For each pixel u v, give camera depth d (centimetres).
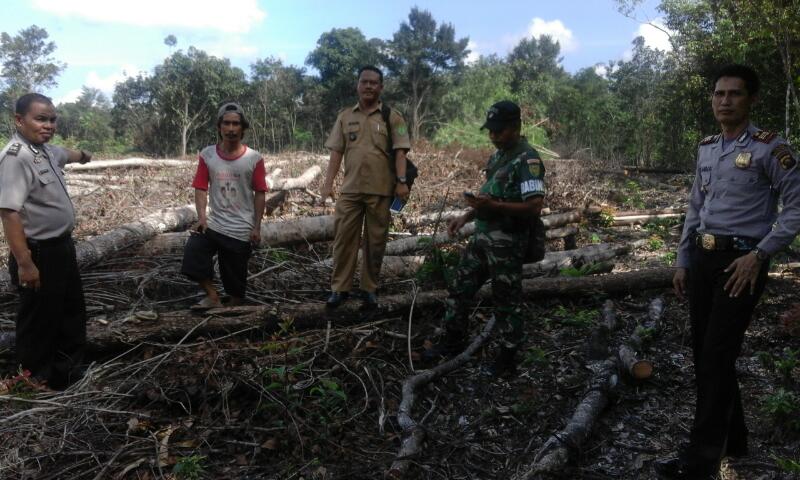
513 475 283
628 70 2652
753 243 250
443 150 1492
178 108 4378
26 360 349
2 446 290
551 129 2578
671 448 302
